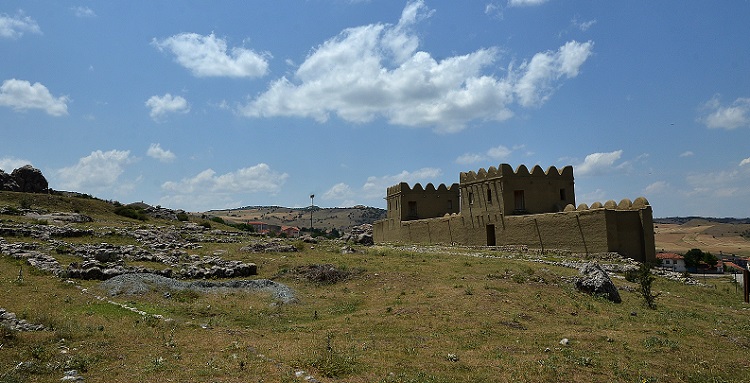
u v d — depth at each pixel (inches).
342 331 687.7
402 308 830.5
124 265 1130.0
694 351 610.5
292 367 499.2
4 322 589.6
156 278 962.7
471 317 757.3
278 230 6737.2
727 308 1019.9
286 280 1136.8
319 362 509.7
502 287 987.3
